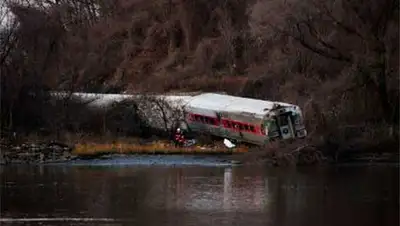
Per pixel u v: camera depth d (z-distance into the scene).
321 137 146.00
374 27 160.50
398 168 133.88
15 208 87.31
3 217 80.88
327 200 95.44
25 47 174.75
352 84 157.88
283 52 180.75
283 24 167.50
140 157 150.00
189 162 143.88
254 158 144.62
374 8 160.12
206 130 170.50
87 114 173.25
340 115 154.75
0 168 133.88
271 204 91.81
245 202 93.44
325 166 138.38
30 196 97.19
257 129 156.12
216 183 112.56
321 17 163.38
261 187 108.00
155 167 136.12
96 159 147.25
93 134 170.38
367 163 141.88
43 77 173.38
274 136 153.00
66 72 185.88
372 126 153.38
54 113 170.00
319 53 165.75
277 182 113.62
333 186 109.19
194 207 89.25
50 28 181.62
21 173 125.88
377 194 100.50
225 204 91.62
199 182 114.00
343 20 161.38
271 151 143.50
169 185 109.56
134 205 90.38
